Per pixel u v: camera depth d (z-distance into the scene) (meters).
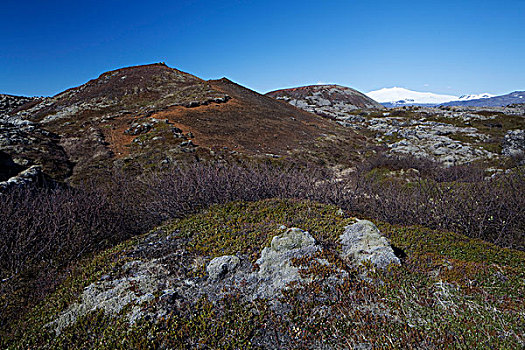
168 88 64.25
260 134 43.12
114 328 5.38
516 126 51.59
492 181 12.12
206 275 6.76
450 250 7.45
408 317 5.33
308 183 13.39
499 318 5.04
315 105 102.25
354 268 6.76
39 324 5.67
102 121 42.62
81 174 23.98
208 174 13.12
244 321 5.53
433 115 68.94
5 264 7.82
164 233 9.33
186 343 5.14
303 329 5.36
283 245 7.20
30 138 29.59
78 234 9.42
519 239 8.48
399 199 10.83
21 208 10.32
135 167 26.17
